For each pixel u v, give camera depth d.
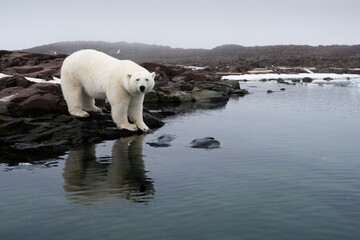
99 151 8.01
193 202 5.00
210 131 10.27
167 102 18.20
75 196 5.26
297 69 44.41
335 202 5.00
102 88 9.81
